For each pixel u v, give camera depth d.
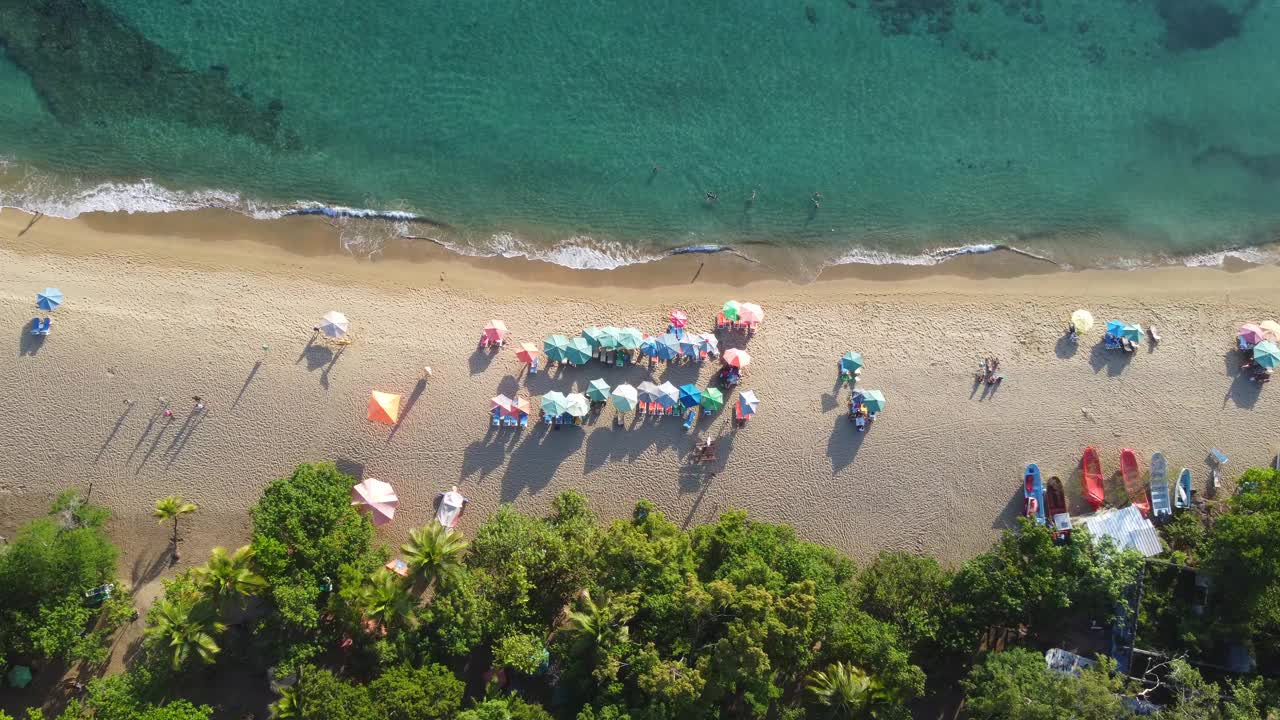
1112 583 37.25
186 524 40.91
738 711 38.28
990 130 52.03
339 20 50.59
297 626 37.44
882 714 36.03
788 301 47.03
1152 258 49.16
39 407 41.66
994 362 45.41
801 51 52.81
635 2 52.75
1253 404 45.03
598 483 42.88
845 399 44.72
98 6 48.75
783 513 43.09
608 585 36.56
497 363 44.25
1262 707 35.53
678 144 50.62
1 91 46.81
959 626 38.34
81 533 37.41
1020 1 54.12
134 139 47.12
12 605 36.31
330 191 47.56
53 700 37.88
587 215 48.75
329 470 39.25
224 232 45.81
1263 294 47.94
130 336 42.94
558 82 51.16
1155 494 42.75
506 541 37.97
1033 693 34.09
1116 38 53.97
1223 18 54.31
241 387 42.69
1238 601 37.25
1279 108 52.84
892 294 47.53
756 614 34.16
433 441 42.81
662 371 44.59
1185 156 51.84
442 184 48.53
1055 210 50.28
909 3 54.00
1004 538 40.06
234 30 49.66
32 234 44.44
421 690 34.38
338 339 43.75
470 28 51.47
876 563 40.66
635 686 35.38
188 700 37.75
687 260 48.03
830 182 50.38
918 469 43.91
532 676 38.81
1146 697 37.91
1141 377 45.44
